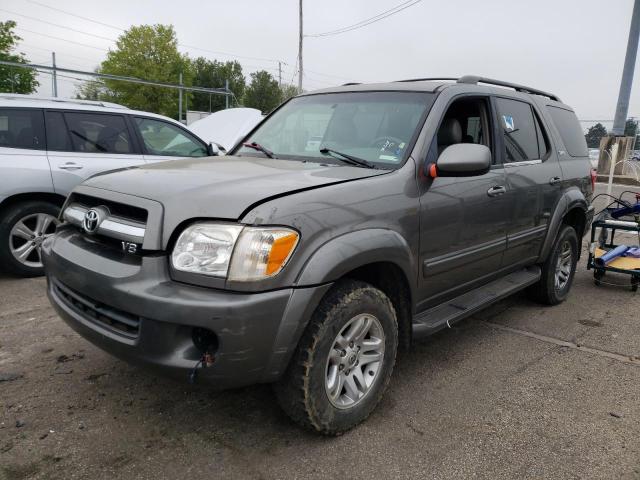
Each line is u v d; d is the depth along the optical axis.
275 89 66.00
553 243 4.61
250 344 2.19
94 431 2.67
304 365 2.40
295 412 2.51
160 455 2.50
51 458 2.45
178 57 52.38
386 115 3.34
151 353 2.22
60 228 3.01
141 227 2.34
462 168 2.87
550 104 4.90
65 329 3.97
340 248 2.40
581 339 4.15
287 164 3.10
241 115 9.53
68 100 5.66
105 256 2.47
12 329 3.95
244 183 2.49
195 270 2.19
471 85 3.70
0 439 2.58
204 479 2.34
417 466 2.47
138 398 3.01
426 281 3.09
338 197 2.52
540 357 3.78
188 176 2.66
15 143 5.11
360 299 2.56
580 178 4.98
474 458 2.54
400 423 2.84
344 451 2.57
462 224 3.29
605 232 6.18
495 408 3.03
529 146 4.32
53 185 5.23
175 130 6.45
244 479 2.35
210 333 2.22
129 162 5.79
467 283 3.58
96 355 3.54
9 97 5.28
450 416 2.92
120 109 5.96
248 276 2.17
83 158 5.48
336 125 3.48
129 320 2.32
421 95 3.37
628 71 17.62
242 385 2.29
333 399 2.58
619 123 18.11
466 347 3.94
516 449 2.63
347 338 2.59
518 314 4.74
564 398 3.17
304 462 2.47
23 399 2.96
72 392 3.05
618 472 2.47
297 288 2.27
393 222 2.74
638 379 3.45
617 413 3.00
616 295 5.42
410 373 3.46
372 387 2.78
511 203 3.81
